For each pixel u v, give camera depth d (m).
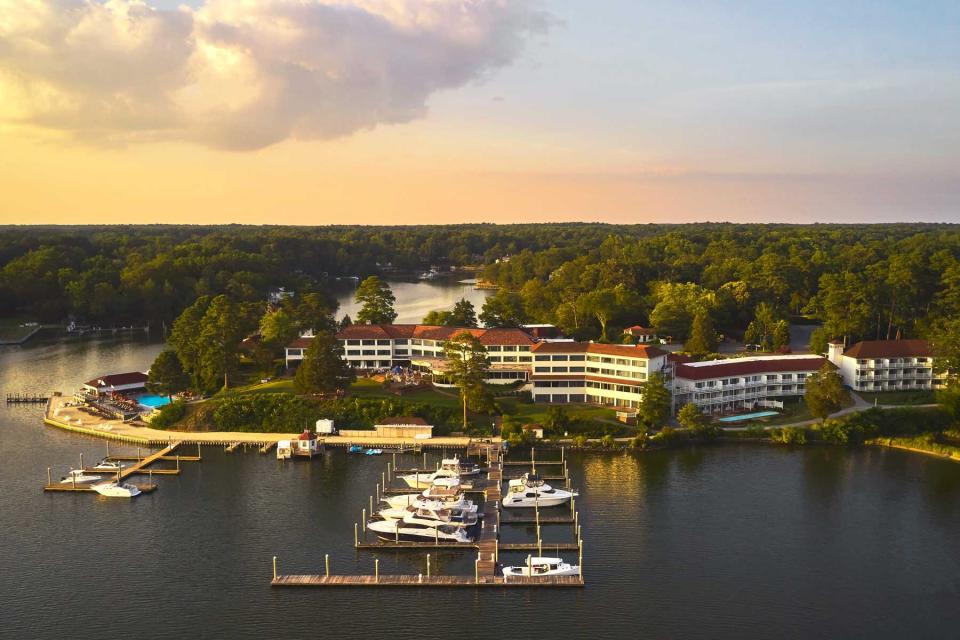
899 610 88.56
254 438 150.88
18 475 132.38
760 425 151.12
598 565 98.81
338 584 94.06
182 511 116.94
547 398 164.25
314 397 161.38
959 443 144.62
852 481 126.31
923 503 117.38
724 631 84.62
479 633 84.62
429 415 155.75
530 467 134.50
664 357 162.75
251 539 107.19
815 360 167.88
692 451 142.12
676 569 97.62
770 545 103.94
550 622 86.50
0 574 97.62
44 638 84.19
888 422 149.50
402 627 85.88
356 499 121.44
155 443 149.75
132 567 99.31
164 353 171.00
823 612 88.19
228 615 88.31
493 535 107.38
